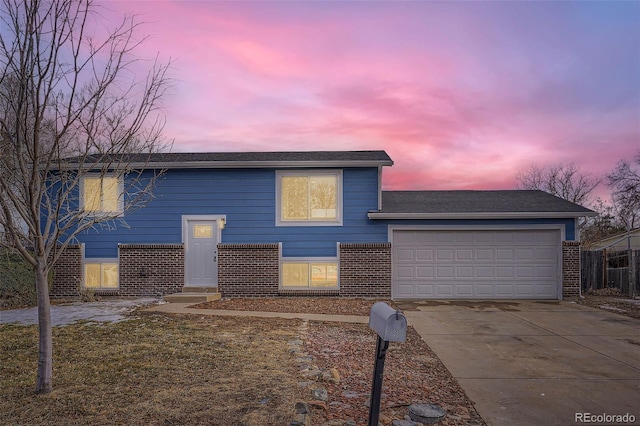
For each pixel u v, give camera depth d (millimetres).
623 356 8023
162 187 15773
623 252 18672
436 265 15602
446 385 6359
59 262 15688
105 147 7406
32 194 5137
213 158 16078
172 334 9141
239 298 15250
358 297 15414
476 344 8906
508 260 15609
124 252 15656
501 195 18234
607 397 5898
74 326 10031
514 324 11031
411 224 15539
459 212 15336
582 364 7492
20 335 9172
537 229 15578
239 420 4766
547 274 15570
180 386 5867
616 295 17109
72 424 4691
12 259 14203
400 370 7000
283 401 5305
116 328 9766
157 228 15750
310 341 8781
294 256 15594
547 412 5375
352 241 15602
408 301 15117
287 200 15719
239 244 15508
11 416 4902
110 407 5137
